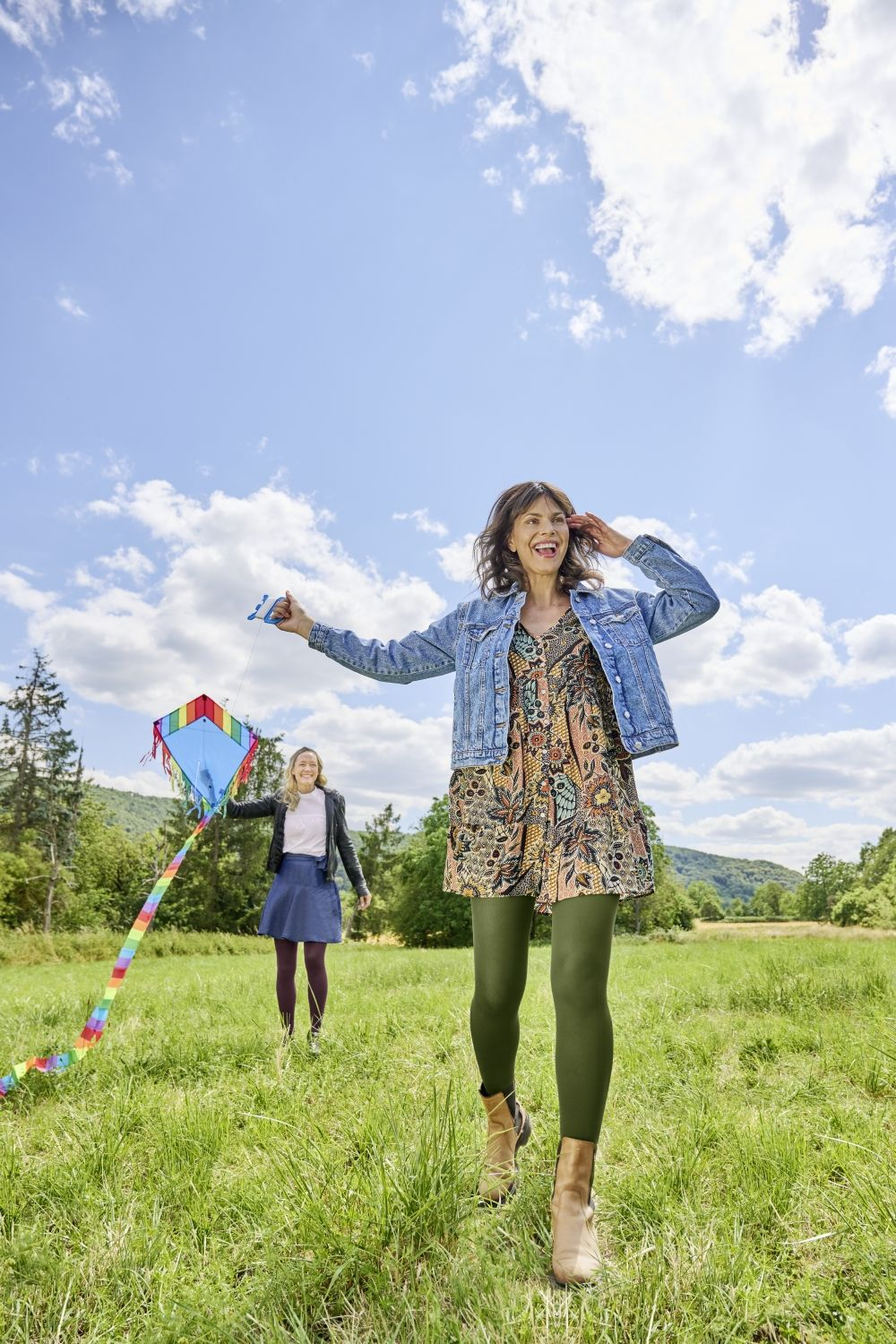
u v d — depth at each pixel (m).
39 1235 1.98
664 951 13.09
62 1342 1.58
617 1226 2.04
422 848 48.53
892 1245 1.74
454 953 17.73
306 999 6.73
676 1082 3.28
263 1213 2.03
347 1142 2.42
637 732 2.32
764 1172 2.21
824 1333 1.53
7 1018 5.61
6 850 47.06
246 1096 3.21
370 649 2.85
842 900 84.69
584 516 2.59
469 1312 1.57
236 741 3.13
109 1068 3.80
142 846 53.38
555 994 2.13
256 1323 1.56
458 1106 2.74
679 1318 1.55
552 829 2.28
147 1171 2.46
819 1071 3.47
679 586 2.46
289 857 4.93
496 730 2.39
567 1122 2.00
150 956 23.50
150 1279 1.77
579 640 2.45
